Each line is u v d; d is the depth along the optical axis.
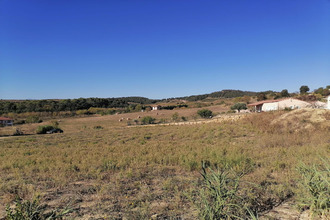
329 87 93.62
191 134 24.69
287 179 6.25
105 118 86.25
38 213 4.07
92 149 16.20
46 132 46.28
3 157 13.58
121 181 7.29
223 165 8.25
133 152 13.51
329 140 14.97
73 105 120.12
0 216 4.73
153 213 4.64
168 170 8.66
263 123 24.78
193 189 5.48
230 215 3.90
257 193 5.40
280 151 11.12
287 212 4.41
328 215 3.84
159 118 69.50
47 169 9.39
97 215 4.66
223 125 27.77
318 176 4.58
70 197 5.87
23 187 6.59
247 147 13.71
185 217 4.32
